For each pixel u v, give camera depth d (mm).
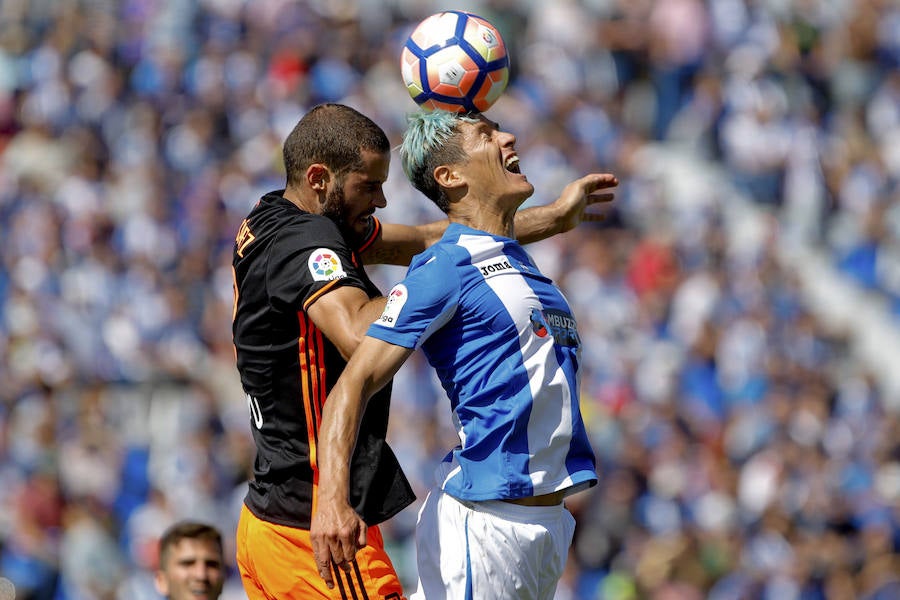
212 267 57562
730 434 48844
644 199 59156
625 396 50781
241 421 50406
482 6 68438
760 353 51719
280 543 16391
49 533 46469
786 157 60781
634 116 64500
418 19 70000
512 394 15617
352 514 14742
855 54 65438
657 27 65375
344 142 16797
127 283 57062
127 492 48562
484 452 15742
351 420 15078
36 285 58000
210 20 70500
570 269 55375
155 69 68625
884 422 49344
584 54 65500
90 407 52125
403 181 56500
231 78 67250
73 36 71812
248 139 64438
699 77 63812
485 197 16391
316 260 16016
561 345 15969
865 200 60281
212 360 53906
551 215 19531
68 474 48938
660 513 45938
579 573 44219
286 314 16219
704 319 52906
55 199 62344
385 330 15359
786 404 49312
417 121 16750
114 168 64812
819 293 57781
